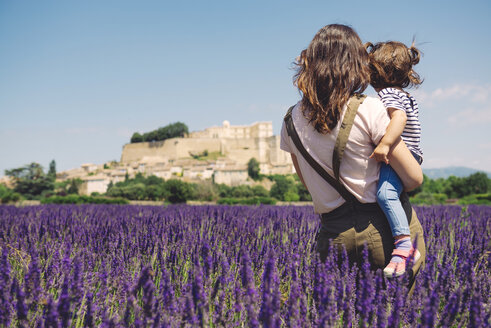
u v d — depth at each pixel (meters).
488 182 71.19
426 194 49.03
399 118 2.16
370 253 2.15
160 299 1.80
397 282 1.91
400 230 2.04
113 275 2.47
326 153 2.19
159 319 1.68
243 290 1.91
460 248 2.85
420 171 2.13
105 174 109.94
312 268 2.32
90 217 6.40
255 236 3.95
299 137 2.30
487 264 2.61
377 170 2.17
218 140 132.88
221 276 2.02
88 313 1.84
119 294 2.25
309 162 2.26
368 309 1.63
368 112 2.11
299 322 1.73
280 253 2.82
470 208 9.91
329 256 1.96
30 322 1.85
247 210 8.24
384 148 2.05
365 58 2.25
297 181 104.44
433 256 1.97
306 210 9.12
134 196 67.88
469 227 4.57
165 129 137.88
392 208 2.07
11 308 1.82
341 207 2.22
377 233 2.13
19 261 2.92
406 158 2.10
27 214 8.48
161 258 2.90
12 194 51.53
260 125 137.12
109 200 37.72
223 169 105.00
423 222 4.32
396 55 2.59
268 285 1.60
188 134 142.00
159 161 119.75
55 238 4.29
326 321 1.61
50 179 93.62
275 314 1.58
